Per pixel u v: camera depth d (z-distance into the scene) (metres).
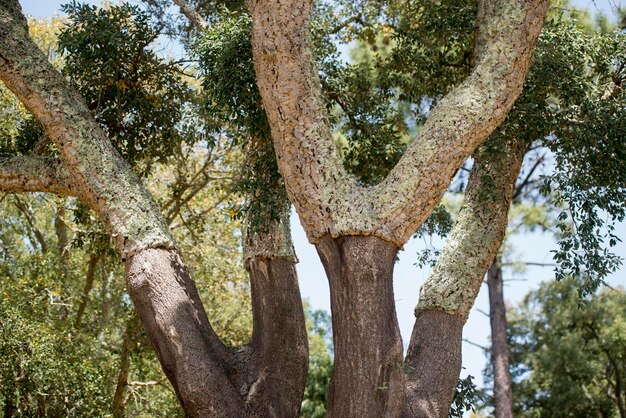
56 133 6.96
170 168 14.55
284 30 6.38
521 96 7.79
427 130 6.48
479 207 7.31
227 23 7.80
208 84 7.80
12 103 12.25
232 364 6.75
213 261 14.69
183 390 6.43
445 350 6.75
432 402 6.49
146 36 8.77
